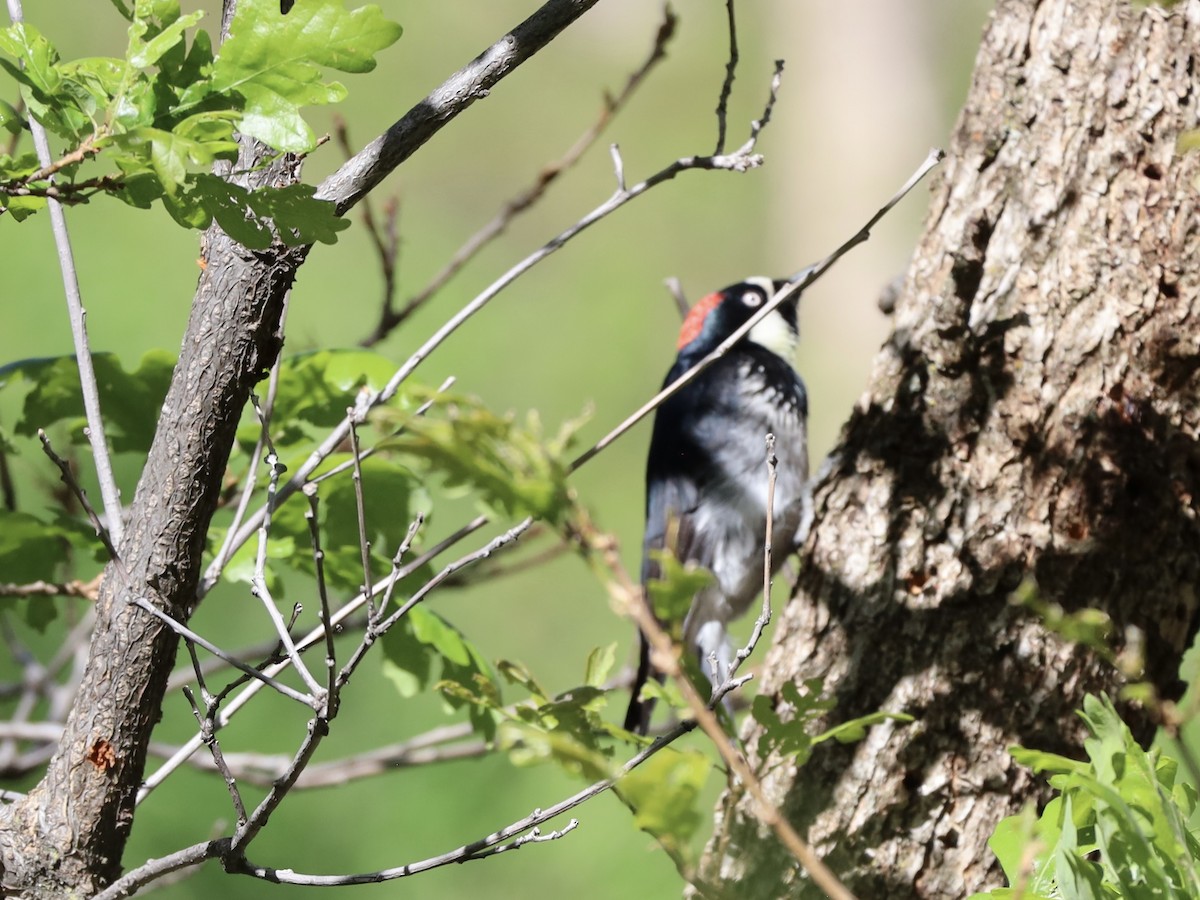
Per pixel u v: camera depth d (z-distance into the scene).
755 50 27.77
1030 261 5.89
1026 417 5.85
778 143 27.55
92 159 4.18
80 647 9.18
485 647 18.05
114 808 5.20
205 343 5.13
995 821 5.73
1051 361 5.82
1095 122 5.84
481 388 21.34
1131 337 5.73
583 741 4.35
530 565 8.77
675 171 5.70
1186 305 5.71
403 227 23.02
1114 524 5.77
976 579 5.87
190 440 5.14
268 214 4.33
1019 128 5.98
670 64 27.11
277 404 7.23
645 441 21.17
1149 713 5.81
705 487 10.18
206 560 6.85
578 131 25.89
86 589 6.78
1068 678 5.73
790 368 10.62
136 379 7.19
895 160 27.41
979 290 5.97
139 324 17.86
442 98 5.13
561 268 24.12
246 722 14.66
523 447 3.18
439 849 14.49
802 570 6.34
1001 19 6.12
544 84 26.30
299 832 14.45
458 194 24.86
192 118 4.09
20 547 7.03
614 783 3.62
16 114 4.37
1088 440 5.77
